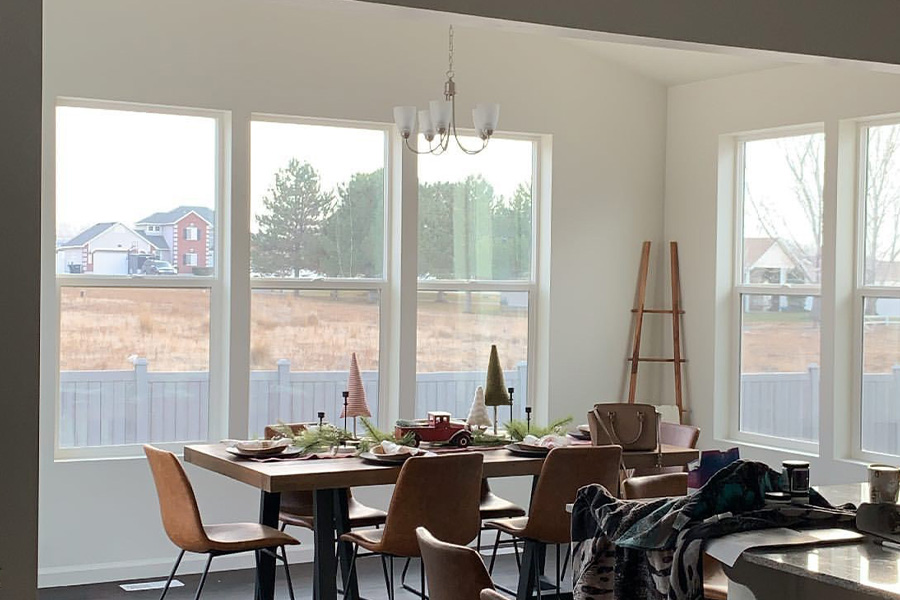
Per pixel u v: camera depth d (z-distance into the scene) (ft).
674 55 22.89
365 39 21.61
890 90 20.02
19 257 9.59
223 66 20.36
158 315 20.38
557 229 23.75
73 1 19.20
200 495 20.40
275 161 21.38
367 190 22.24
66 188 19.72
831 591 10.25
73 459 19.65
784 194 22.62
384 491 22.02
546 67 23.52
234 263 20.52
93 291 19.86
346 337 22.03
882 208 20.71
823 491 12.75
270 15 20.76
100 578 19.51
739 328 23.53
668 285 24.84
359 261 22.18
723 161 23.62
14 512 9.61
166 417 20.45
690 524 10.39
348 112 21.47
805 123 21.61
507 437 18.75
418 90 22.15
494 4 11.90
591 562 11.55
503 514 18.15
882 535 10.03
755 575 10.41
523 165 23.90
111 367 20.02
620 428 17.93
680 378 24.07
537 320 24.03
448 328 23.11
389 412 22.36
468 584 10.59
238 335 20.54
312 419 21.70
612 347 24.45
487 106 18.94
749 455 22.74
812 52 13.79
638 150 24.64
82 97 19.29
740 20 13.34
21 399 9.62
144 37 19.74
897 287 20.31
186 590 19.01
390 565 20.02
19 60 9.55
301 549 21.34
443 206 23.02
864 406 20.94
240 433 20.57
